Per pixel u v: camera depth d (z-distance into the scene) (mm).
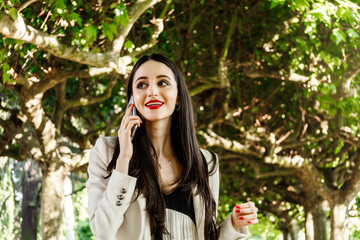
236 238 2697
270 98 13312
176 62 11258
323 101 11688
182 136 2715
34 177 16891
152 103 2596
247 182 15562
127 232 2543
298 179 15844
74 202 19578
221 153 13781
